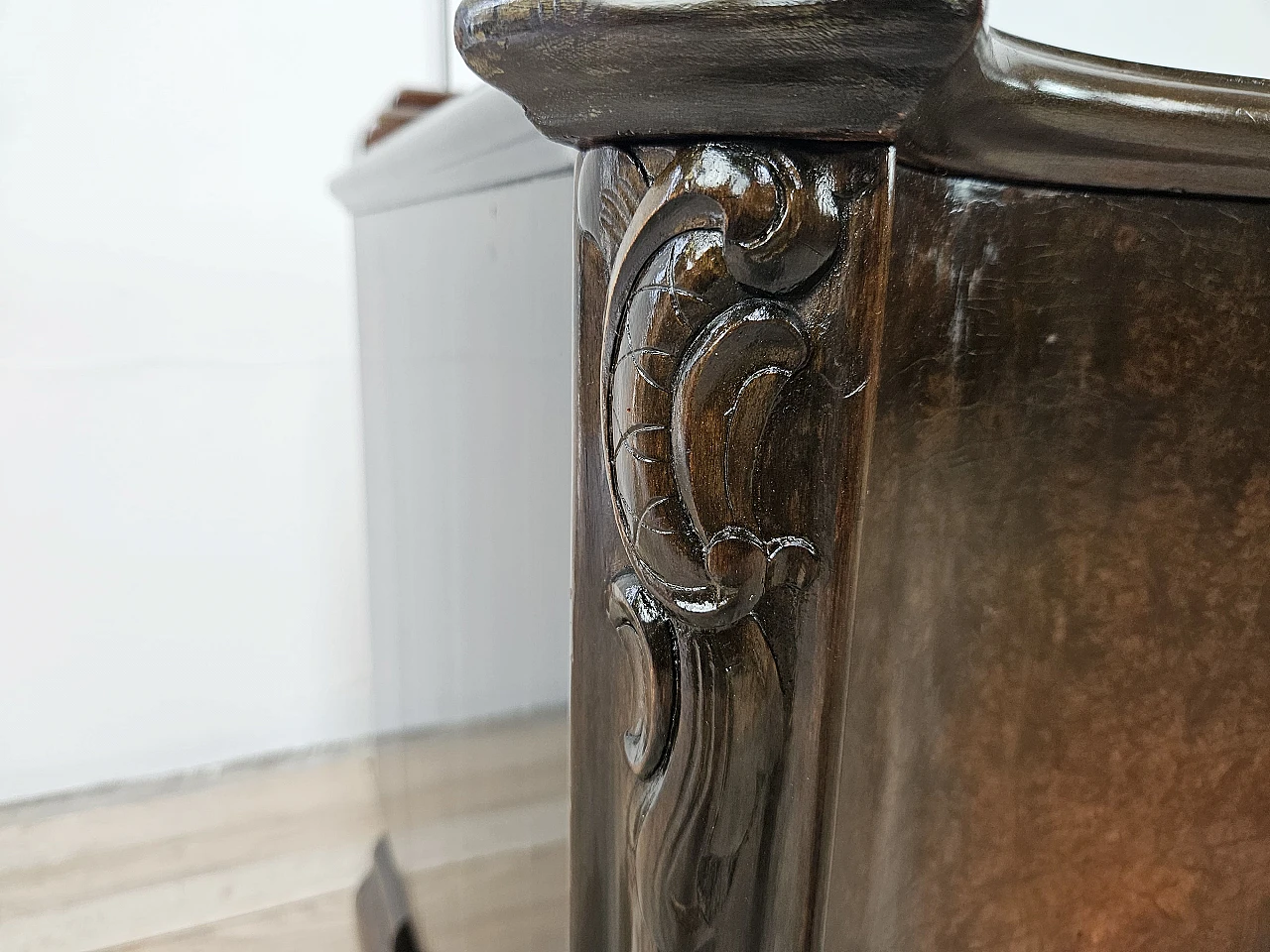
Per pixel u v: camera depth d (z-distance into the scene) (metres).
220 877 1.18
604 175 0.31
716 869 0.34
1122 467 0.39
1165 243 0.37
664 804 0.34
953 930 0.42
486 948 0.64
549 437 0.43
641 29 0.25
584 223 0.33
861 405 0.30
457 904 0.72
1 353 1.19
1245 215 0.38
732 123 0.28
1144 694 0.43
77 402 1.23
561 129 0.32
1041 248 0.34
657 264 0.29
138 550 1.31
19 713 1.30
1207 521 0.42
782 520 0.31
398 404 0.81
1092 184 0.34
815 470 0.31
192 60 1.19
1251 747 0.48
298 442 1.35
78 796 1.34
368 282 0.91
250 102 1.23
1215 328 0.39
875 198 0.29
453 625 0.68
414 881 0.90
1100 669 0.42
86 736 1.34
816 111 0.27
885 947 0.40
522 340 0.46
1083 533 0.39
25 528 1.25
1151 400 0.39
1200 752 0.46
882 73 0.25
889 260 0.30
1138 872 0.46
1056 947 0.45
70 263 1.19
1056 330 0.36
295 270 1.30
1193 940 0.50
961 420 0.35
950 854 0.41
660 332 0.29
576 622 0.37
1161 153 0.33
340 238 1.31
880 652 0.36
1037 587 0.39
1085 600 0.40
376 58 1.27
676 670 0.32
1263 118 0.33
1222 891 0.50
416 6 1.27
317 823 1.29
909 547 0.35
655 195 0.29
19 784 1.32
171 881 1.17
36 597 1.27
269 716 1.43
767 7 0.24
